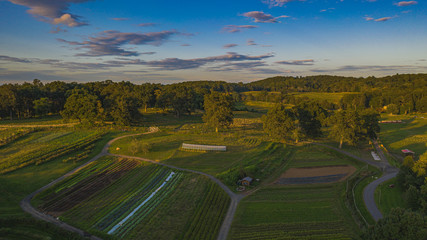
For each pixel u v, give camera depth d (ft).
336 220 152.87
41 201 172.24
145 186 200.44
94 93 547.08
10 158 242.37
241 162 256.93
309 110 366.84
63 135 341.62
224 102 395.34
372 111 344.69
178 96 526.16
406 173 188.24
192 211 162.61
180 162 255.91
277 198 184.03
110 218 153.28
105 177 217.77
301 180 219.00
